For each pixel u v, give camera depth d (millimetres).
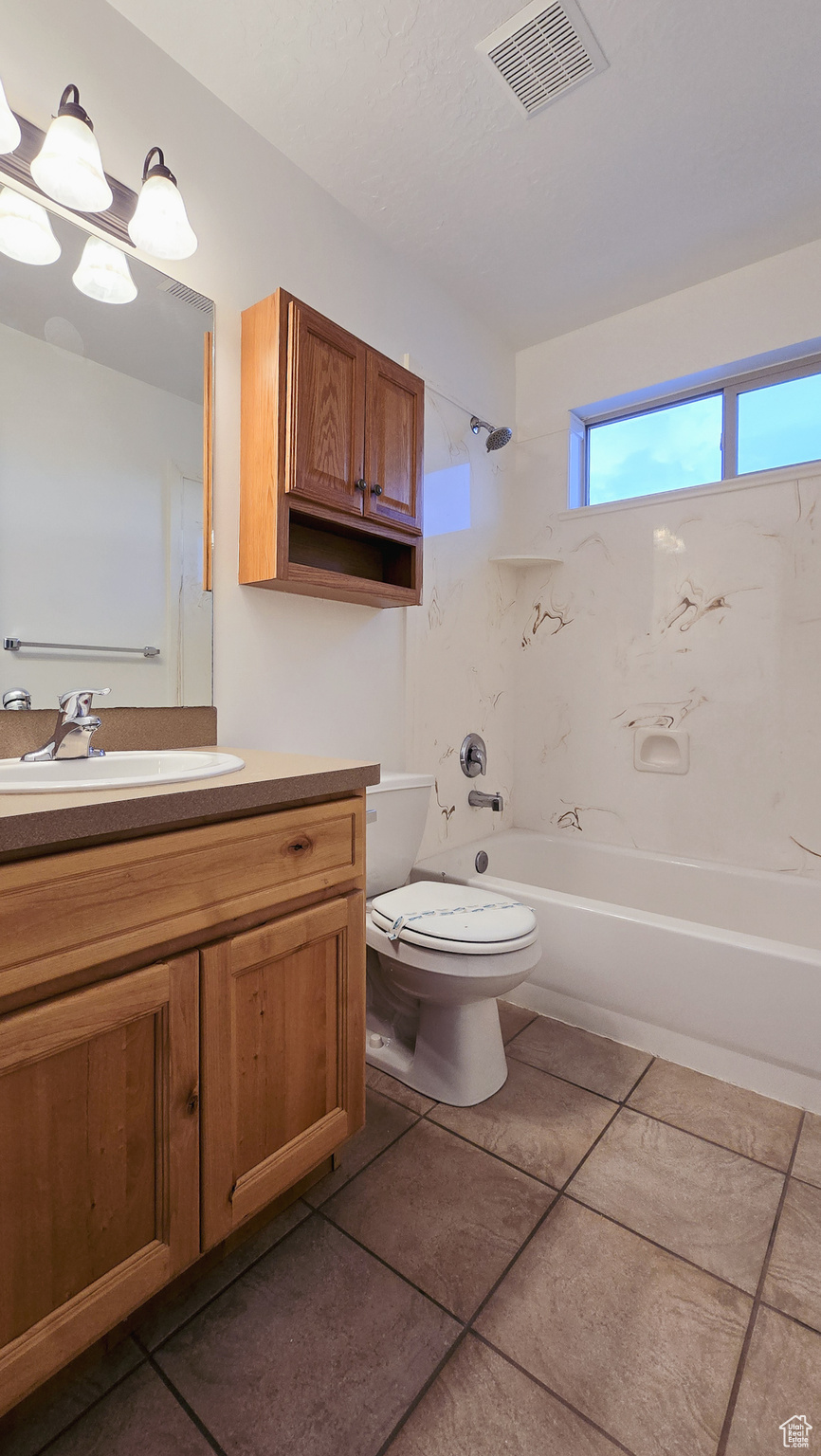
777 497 2131
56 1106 760
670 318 2326
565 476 2604
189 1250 901
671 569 2352
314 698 1813
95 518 1315
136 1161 843
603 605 2516
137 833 839
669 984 1630
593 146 1670
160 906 851
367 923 1583
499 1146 1329
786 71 1460
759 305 2143
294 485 1470
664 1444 787
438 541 2299
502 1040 1743
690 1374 870
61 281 1261
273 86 1495
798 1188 1214
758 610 2170
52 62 1220
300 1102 1079
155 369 1409
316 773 1065
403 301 2107
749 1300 982
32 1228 743
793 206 1888
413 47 1399
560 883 2516
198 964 897
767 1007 1485
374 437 1684
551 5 1314
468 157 1708
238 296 1577
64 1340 767
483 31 1368
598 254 2105
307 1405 830
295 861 1052
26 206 1208
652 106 1552
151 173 1208
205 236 1503
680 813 2334
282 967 1038
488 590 2590
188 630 1480
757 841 2180
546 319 2492
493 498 2600
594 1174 1250
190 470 1474
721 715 2246
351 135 1633
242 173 1585
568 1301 979
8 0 1160
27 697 1193
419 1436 794
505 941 1390
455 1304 973
